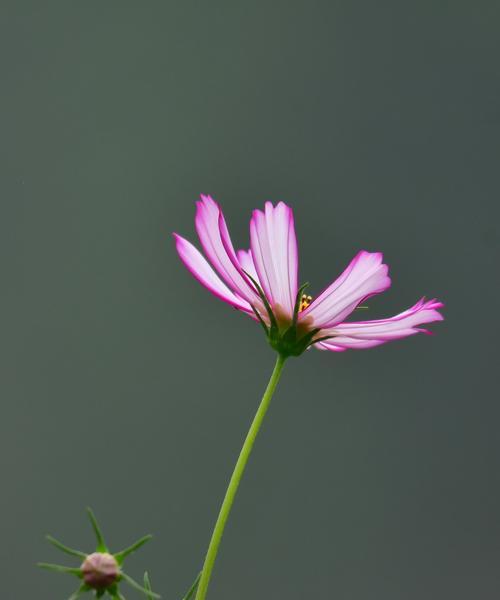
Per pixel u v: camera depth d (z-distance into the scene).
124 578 0.63
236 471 0.65
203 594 0.64
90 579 0.63
